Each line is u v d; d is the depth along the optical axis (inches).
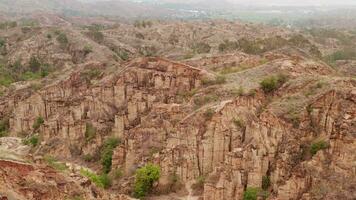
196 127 2546.8
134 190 2458.2
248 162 2276.1
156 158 2554.1
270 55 3567.9
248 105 2610.7
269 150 2287.2
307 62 3149.6
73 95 3668.8
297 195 2092.8
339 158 2121.1
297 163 2202.3
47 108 3727.9
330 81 2544.3
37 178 1635.1
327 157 2151.8
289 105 2469.2
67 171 2038.6
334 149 2153.1
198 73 3159.5
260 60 3533.5
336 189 2026.3
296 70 2970.0
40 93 3784.5
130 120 3132.4
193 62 3752.5
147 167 2454.5
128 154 2723.9
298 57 3366.1
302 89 2588.6
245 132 2486.5
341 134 2149.4
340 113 2253.9
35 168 1676.9
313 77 2682.1
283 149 2268.7
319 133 2287.2
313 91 2518.5
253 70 3061.0
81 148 3179.1
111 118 3275.1
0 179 1545.3
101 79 3587.6
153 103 3115.2
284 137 2313.0
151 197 2406.5
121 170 2714.1
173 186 2443.4
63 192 1672.0
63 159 3090.6
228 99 2709.2
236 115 2549.2
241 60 3656.5
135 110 3142.2
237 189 2218.3
